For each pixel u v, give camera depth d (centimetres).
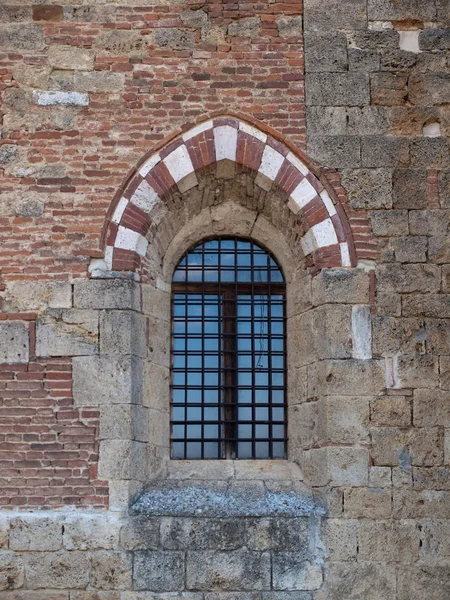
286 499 795
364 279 809
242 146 831
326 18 854
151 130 830
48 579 755
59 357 790
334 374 792
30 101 830
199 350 878
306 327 840
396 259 816
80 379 786
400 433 786
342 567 763
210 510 774
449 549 770
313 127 834
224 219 899
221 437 859
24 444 776
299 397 845
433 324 805
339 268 811
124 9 849
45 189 817
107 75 837
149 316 835
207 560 766
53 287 801
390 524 771
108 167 823
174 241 888
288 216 854
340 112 838
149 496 789
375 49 851
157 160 827
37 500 768
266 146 831
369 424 786
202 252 904
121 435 777
